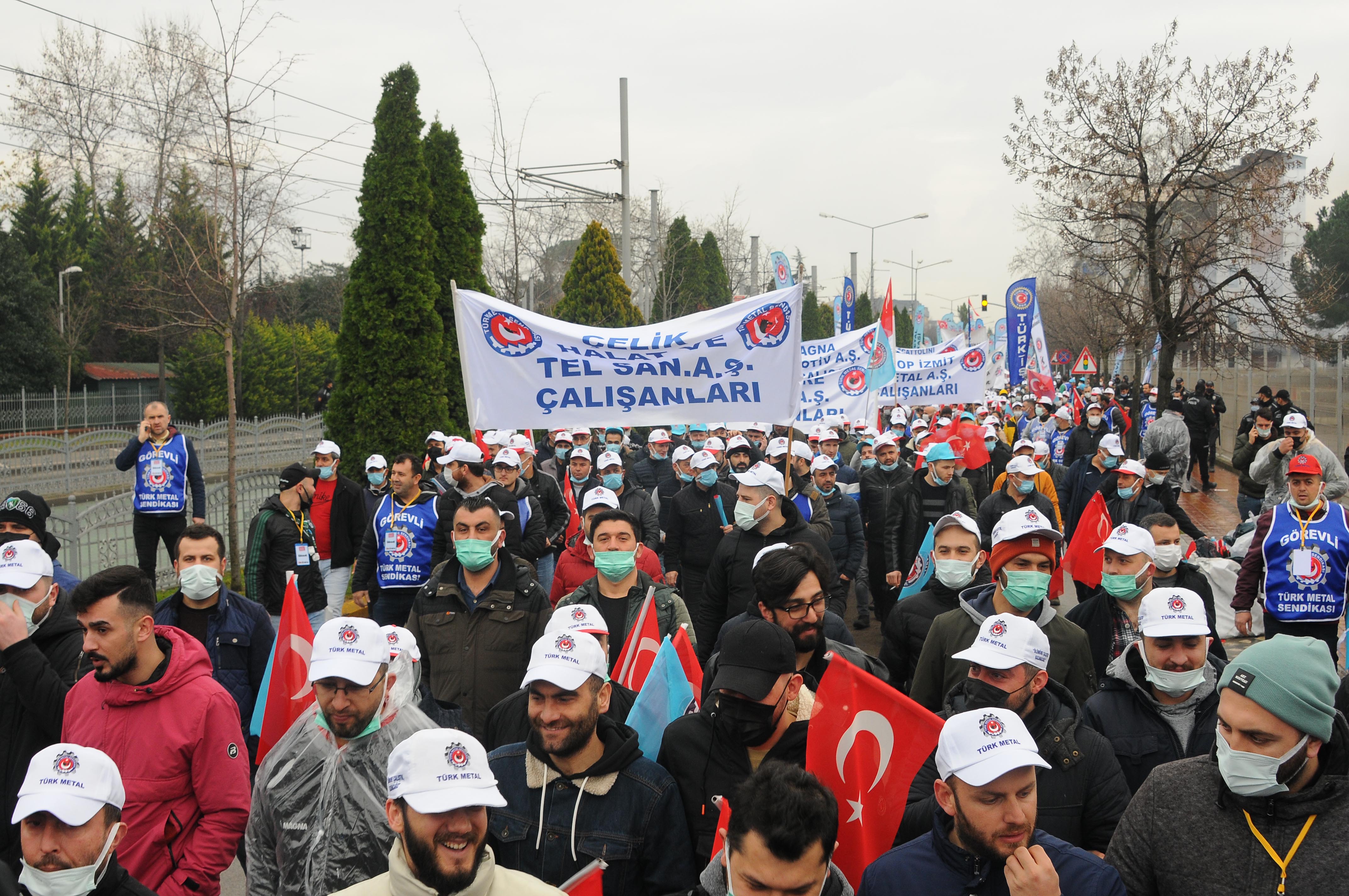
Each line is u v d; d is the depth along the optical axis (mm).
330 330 50000
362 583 8750
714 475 9297
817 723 3625
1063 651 4832
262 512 8484
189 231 17406
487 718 4621
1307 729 2752
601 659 3447
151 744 3904
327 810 3580
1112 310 18766
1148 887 3080
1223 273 22266
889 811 3547
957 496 9797
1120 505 9219
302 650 4613
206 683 4035
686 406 7645
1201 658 3979
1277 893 2830
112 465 21656
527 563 5762
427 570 8516
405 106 13680
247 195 17281
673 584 9562
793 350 7582
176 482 10898
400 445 13633
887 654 5750
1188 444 15562
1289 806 2857
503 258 24594
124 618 3902
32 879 3037
